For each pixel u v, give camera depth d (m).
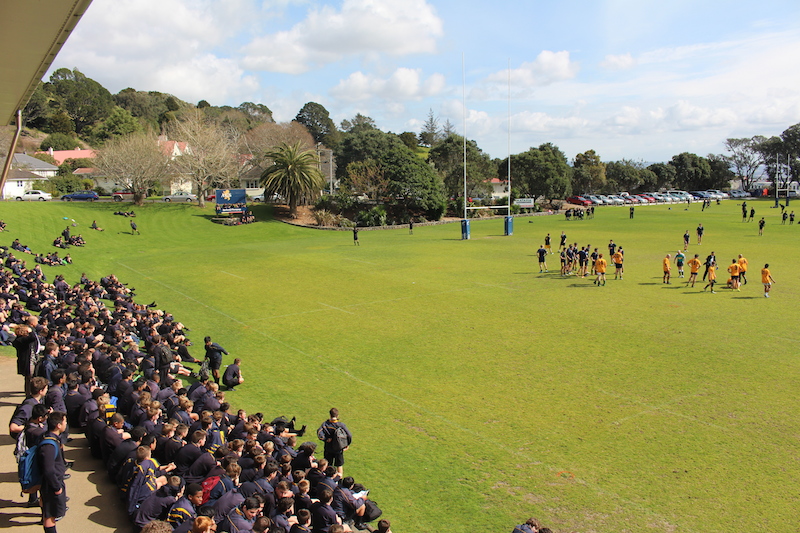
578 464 12.29
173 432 10.48
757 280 32.06
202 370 17.53
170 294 32.41
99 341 16.56
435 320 25.08
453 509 10.68
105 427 10.62
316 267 40.94
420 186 79.06
